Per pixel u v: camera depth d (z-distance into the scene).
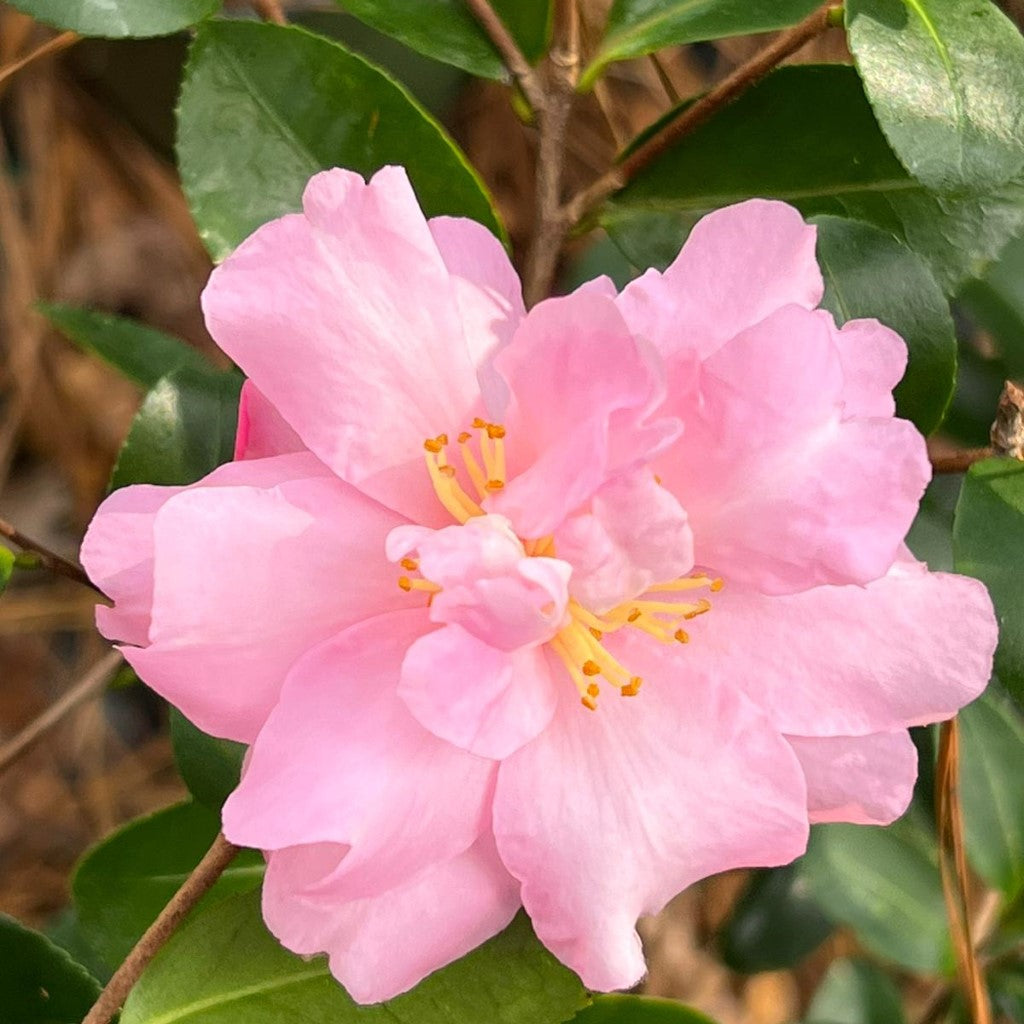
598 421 0.21
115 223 0.51
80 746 0.50
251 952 0.24
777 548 0.21
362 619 0.22
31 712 0.50
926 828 0.30
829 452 0.21
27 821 0.49
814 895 0.31
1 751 0.29
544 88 0.26
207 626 0.21
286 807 0.21
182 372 0.26
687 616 0.22
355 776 0.21
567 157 0.41
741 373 0.21
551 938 0.22
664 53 0.41
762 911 0.32
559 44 0.26
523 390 0.22
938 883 0.31
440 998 0.23
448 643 0.21
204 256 0.52
